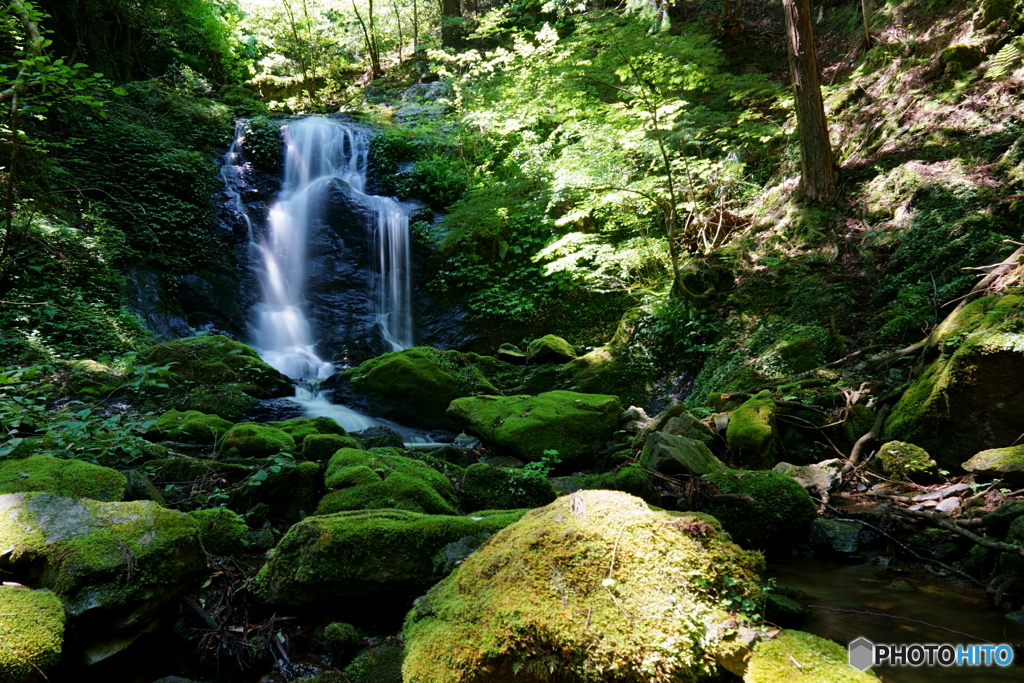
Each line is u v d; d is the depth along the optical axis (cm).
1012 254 669
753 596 261
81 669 284
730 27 1577
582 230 1339
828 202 1019
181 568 327
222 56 1975
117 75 1531
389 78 2055
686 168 1165
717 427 677
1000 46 984
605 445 724
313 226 1418
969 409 537
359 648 323
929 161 941
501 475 505
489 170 1538
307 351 1288
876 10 1380
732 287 972
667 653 229
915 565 426
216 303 1258
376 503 452
